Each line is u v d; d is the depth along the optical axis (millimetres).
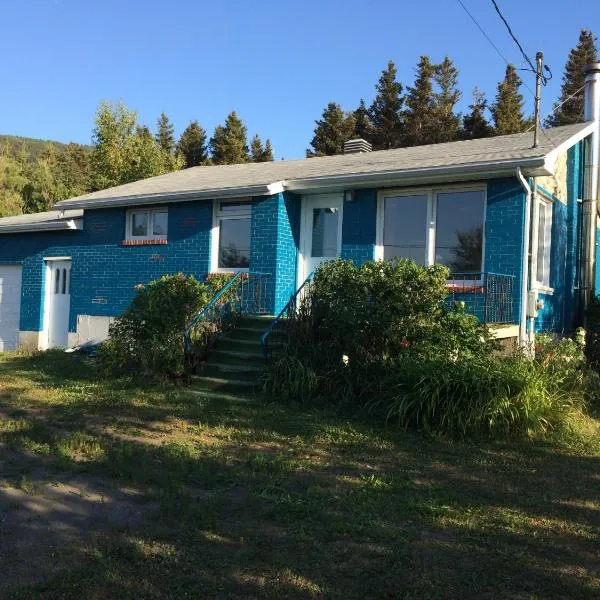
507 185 9930
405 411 7254
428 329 8273
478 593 3562
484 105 46375
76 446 6277
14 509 4672
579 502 5121
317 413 7887
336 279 8922
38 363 12047
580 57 47688
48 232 15328
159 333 10000
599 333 11695
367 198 11242
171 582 3613
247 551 4027
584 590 3615
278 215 11688
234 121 56000
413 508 4852
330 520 4566
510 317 9766
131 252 13773
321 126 48938
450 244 10531
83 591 3480
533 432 7105
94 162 32625
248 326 10938
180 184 13984
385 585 3629
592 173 12555
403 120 47594
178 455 6031
